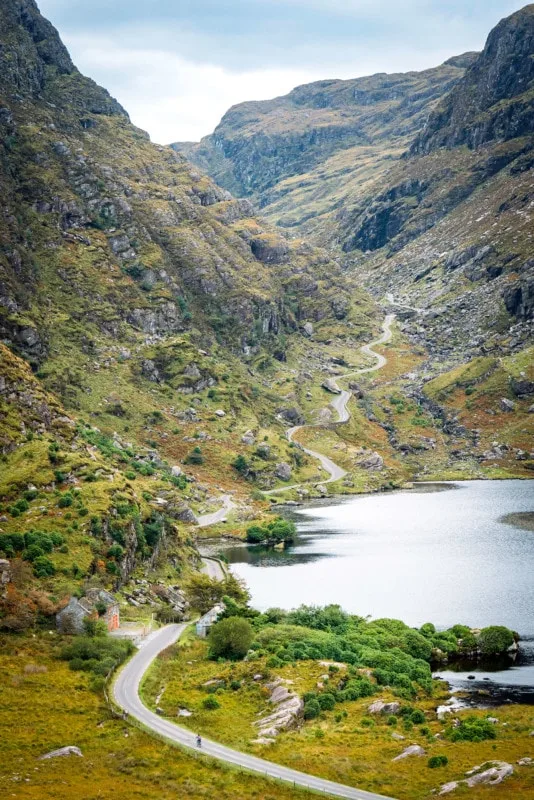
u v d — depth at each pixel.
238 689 135.25
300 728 121.31
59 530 176.38
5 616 149.25
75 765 103.12
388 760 109.12
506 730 119.00
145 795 95.94
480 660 157.88
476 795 95.88
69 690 127.38
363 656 151.50
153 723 118.38
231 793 97.75
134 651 149.62
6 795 93.12
